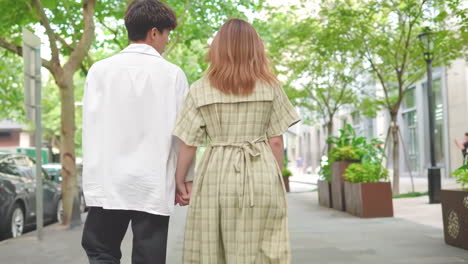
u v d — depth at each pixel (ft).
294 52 63.77
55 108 126.93
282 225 8.84
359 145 41.65
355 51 52.65
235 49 8.79
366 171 34.91
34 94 27.12
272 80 8.95
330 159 42.52
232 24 8.93
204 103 8.79
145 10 9.94
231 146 8.80
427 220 31.42
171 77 9.77
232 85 8.70
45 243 25.00
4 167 31.81
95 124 9.75
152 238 9.61
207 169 8.79
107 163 9.52
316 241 23.95
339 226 29.73
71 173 32.76
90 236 9.84
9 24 35.45
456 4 36.63
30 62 27.12
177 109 9.74
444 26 45.80
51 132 134.72
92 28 33.17
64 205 32.63
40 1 32.19
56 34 36.83
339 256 19.76
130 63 9.71
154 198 9.45
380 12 50.19
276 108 8.97
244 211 8.61
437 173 42.52
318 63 63.62
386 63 52.29
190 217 8.90
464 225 20.58
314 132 175.83
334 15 47.80
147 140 9.57
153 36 10.02
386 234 25.67
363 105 69.72
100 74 9.78
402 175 96.27
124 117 9.55
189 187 9.64
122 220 9.93
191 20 42.83
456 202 21.01
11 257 20.95
